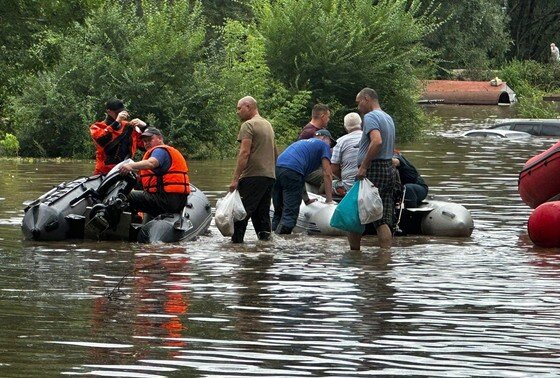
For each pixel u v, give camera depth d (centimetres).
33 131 6372
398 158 3400
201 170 5447
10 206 3834
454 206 3356
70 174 5081
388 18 8012
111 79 6450
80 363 1723
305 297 2280
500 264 2750
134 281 2461
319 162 3372
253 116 3172
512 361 1761
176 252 2922
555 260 2819
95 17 6606
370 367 1720
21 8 7375
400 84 7950
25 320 2028
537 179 3697
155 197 3203
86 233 3127
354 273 2591
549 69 14838
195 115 6494
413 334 1947
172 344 1855
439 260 2814
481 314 2120
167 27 6581
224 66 6900
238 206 3091
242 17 10588
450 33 14500
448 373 1688
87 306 2167
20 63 7275
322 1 7994
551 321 2061
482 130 8081
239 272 2595
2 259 2762
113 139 3366
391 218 3073
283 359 1764
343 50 7831
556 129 7994
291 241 3186
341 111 7925
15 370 1677
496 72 14550
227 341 1880
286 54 7888
